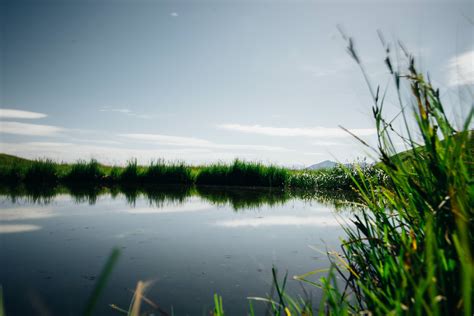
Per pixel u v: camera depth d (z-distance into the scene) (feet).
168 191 30.60
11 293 7.27
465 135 2.99
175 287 7.69
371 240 4.47
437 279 2.98
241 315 6.15
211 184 39.17
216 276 8.45
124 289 7.57
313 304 6.43
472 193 3.05
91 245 11.29
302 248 10.93
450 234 3.12
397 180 3.93
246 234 13.05
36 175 38.42
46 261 9.57
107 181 39.65
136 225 14.62
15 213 17.22
